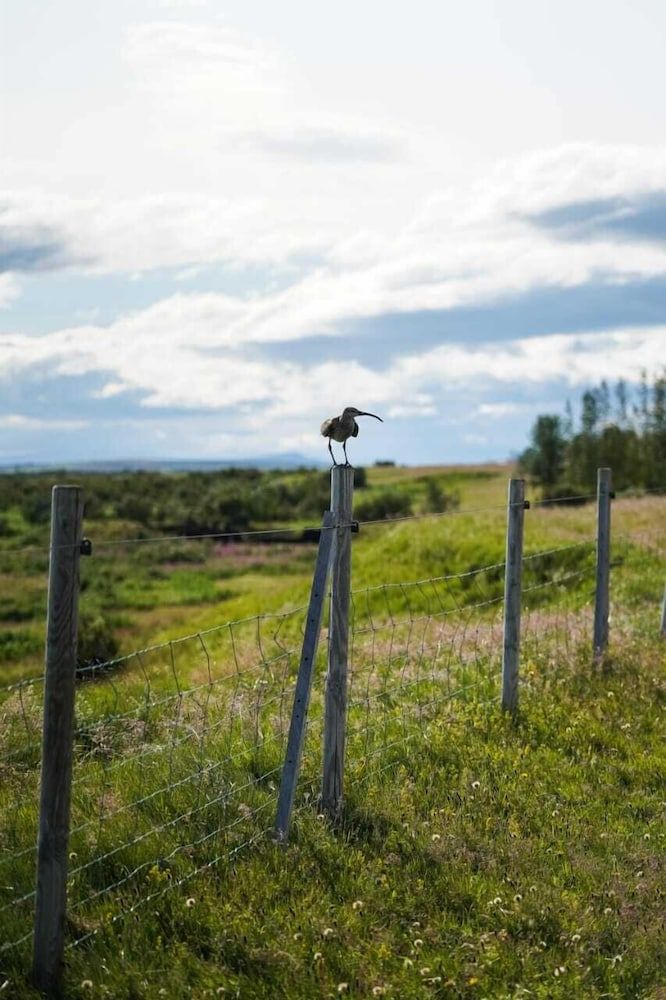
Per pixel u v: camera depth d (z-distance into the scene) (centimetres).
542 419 8375
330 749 800
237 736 945
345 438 831
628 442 7181
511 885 712
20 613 4222
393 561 2838
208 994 572
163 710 1030
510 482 1069
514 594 1072
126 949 611
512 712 1071
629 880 734
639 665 1248
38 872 577
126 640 3145
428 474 11681
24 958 596
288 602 3028
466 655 1303
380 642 1516
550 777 913
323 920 641
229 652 2019
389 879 703
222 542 7038
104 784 805
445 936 648
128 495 9112
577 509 3572
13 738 937
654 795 891
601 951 650
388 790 852
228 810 773
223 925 630
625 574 2156
